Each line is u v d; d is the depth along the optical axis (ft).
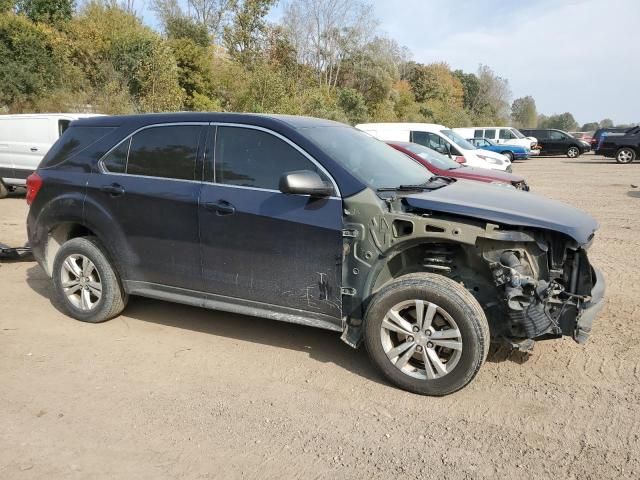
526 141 95.81
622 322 16.03
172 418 11.28
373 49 154.61
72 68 78.74
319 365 13.64
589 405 11.60
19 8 97.25
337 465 9.78
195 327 16.11
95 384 12.69
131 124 15.49
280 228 12.91
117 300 15.98
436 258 12.32
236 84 92.84
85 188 15.70
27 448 10.21
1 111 72.28
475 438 10.52
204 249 13.97
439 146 44.29
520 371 13.14
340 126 15.83
